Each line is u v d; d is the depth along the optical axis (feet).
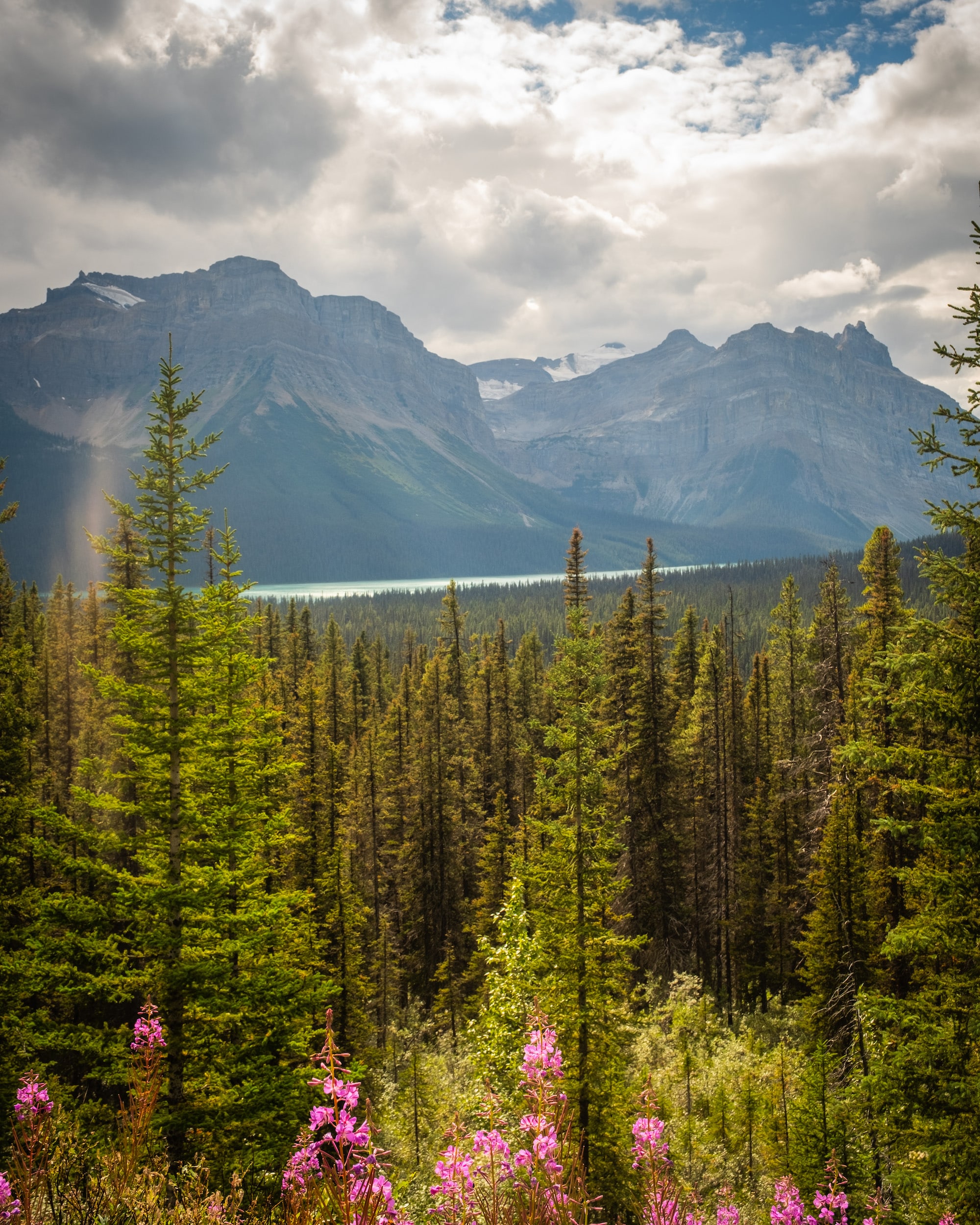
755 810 121.49
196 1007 42.88
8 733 60.23
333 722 163.94
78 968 42.45
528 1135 13.66
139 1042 18.31
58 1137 17.21
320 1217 11.78
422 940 132.16
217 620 51.39
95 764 48.93
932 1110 34.99
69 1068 48.73
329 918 79.00
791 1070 66.80
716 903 125.80
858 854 78.69
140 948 45.27
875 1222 33.99
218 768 51.65
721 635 168.14
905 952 37.73
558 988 53.57
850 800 81.05
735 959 118.73
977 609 37.22
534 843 110.73
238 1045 48.21
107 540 52.26
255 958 53.26
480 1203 12.50
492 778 161.68
